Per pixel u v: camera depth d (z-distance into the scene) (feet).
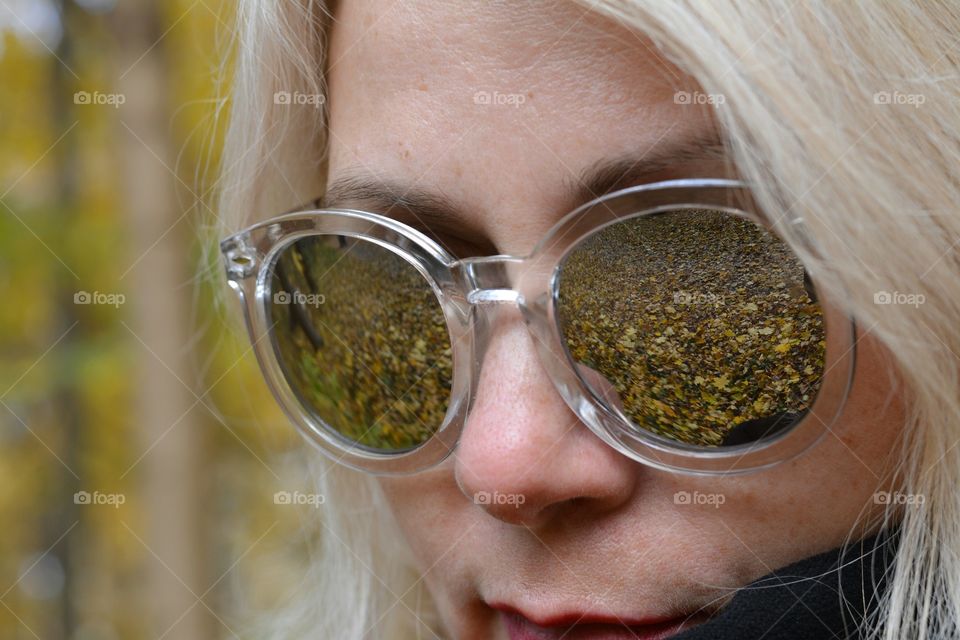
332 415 1.54
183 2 4.16
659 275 1.32
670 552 1.37
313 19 1.52
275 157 1.63
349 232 1.45
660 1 1.28
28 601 6.63
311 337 1.54
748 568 1.36
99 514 6.02
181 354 4.29
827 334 1.29
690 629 1.35
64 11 4.83
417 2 1.38
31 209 5.49
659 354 1.34
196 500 4.42
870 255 1.27
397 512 1.55
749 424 1.33
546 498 1.36
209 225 1.89
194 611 4.42
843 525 1.34
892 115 1.27
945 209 1.28
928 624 1.34
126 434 5.74
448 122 1.37
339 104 1.47
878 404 1.32
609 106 1.32
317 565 1.93
